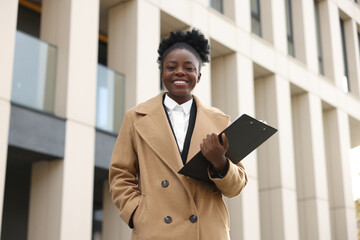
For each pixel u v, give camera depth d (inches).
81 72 333.7
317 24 646.5
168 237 90.1
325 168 557.0
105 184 364.8
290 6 603.2
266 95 518.0
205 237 91.3
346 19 694.5
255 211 451.2
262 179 505.0
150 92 374.6
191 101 102.3
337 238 582.9
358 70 674.8
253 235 442.0
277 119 507.8
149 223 91.7
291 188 502.3
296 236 493.4
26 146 292.4
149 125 98.2
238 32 480.4
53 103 322.3
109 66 384.2
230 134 87.8
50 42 339.9
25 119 295.6
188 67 99.5
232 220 442.6
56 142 308.5
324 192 547.5
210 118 100.7
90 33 346.3
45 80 320.8
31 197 315.3
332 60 625.0
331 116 611.8
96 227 456.1
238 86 465.7
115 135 348.8
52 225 304.0
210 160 88.0
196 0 438.3
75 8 340.8
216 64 480.7
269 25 535.2
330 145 606.2
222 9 494.6
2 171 276.2
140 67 371.6
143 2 386.6
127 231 345.7
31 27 409.4
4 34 293.0
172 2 412.5
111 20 391.9
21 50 309.9
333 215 589.0
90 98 335.0
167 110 101.3
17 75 304.5
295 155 556.4
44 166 315.9
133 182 102.0
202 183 94.3
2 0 295.6
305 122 557.9
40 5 407.2
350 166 605.6
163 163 95.3
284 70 531.2
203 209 93.0
